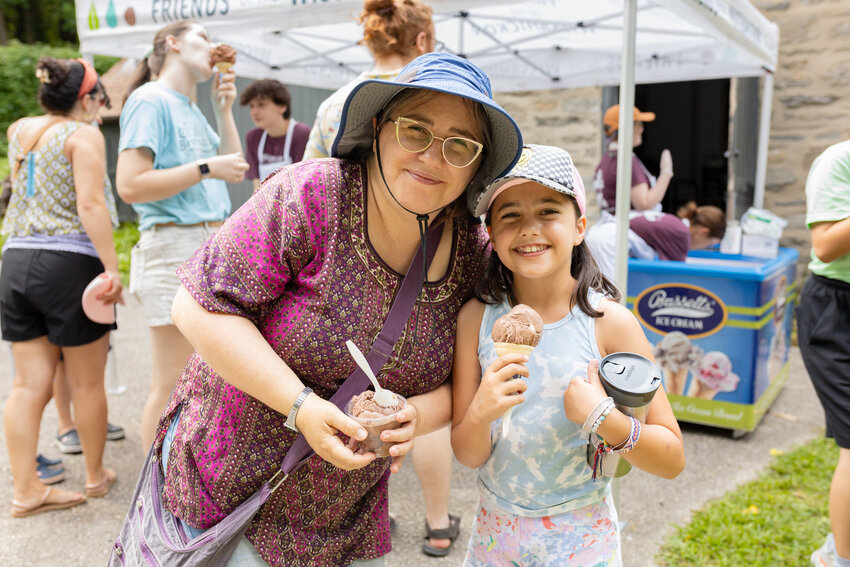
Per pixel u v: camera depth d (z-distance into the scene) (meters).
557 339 1.62
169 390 2.82
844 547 2.34
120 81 11.46
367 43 2.61
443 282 1.52
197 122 2.97
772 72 5.35
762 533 2.88
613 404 1.42
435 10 3.07
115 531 2.92
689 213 5.35
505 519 1.68
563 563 1.62
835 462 3.60
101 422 3.15
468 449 1.57
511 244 1.53
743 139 6.03
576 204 1.57
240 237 1.33
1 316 3.00
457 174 1.31
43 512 3.07
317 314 1.35
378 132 1.34
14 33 31.14
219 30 3.42
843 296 2.37
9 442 2.98
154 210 2.80
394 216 1.38
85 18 3.91
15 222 3.00
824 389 2.40
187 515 1.45
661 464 1.51
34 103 16.72
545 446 1.61
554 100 6.68
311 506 1.50
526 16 4.53
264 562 1.47
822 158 2.40
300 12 3.18
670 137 8.95
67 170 2.96
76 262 2.97
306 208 1.32
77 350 3.04
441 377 1.57
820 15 5.93
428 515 2.79
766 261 4.37
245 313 1.34
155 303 2.79
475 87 1.27
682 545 2.81
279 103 4.86
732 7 3.73
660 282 4.06
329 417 1.26
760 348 3.92
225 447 1.42
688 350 4.03
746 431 4.04
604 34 5.07
